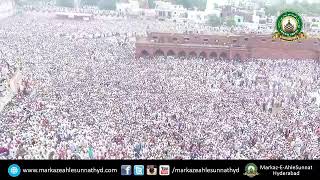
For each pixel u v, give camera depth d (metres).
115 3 161.12
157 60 78.25
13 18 126.88
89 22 129.62
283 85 63.88
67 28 112.38
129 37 103.81
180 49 85.06
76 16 135.62
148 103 49.41
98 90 54.53
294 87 62.94
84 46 86.44
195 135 38.31
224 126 41.56
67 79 60.09
